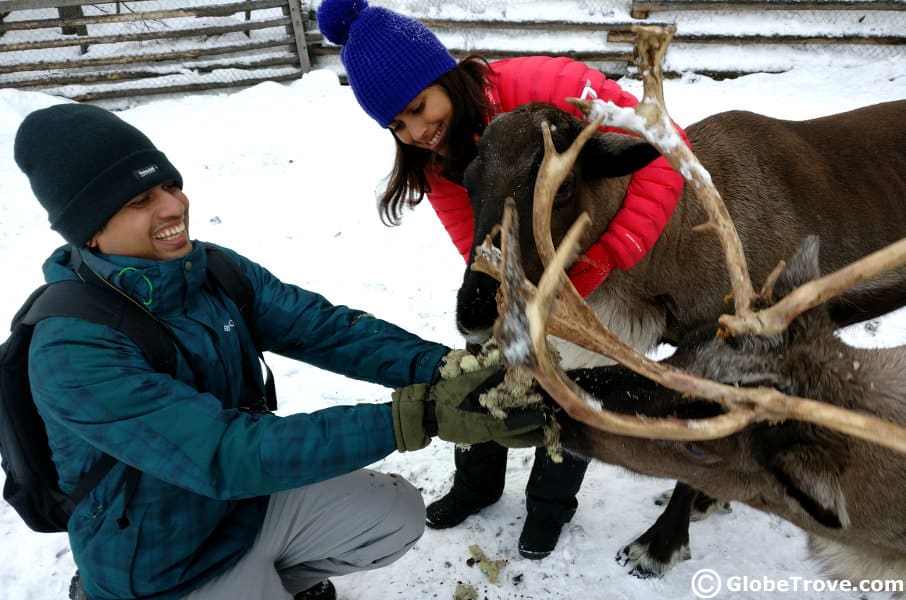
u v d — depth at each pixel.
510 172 2.44
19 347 1.99
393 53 2.52
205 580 2.15
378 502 2.42
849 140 3.33
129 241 1.97
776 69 8.80
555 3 9.56
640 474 2.09
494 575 3.02
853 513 2.04
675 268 2.93
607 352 1.63
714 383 1.61
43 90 9.54
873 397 1.91
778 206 3.03
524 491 3.46
